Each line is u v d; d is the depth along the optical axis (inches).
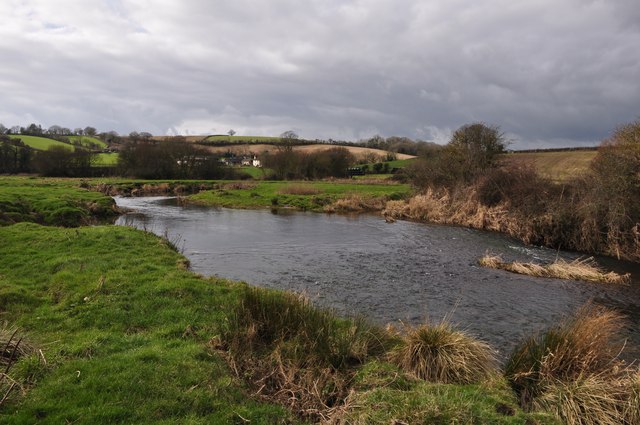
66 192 1419.8
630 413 237.9
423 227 1128.2
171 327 340.5
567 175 1088.8
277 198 1688.0
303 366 284.8
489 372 286.8
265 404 241.9
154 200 1774.1
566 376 270.2
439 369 284.5
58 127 5103.3
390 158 3811.5
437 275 613.0
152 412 216.8
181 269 525.0
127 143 3122.5
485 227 1113.4
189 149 2901.1
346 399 248.4
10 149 3095.5
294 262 668.1
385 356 308.2
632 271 705.0
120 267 501.7
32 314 360.8
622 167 869.8
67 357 274.2
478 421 221.0
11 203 938.1
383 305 466.3
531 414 233.8
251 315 335.0
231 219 1205.1
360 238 926.4
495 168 1310.3
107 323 346.3
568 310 472.7
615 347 357.1
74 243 612.1
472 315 445.7
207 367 269.1
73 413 208.8
